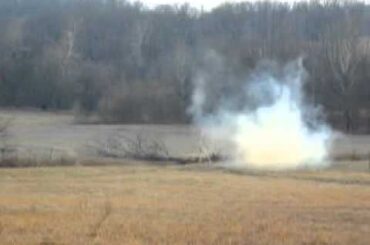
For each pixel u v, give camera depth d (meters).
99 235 22.83
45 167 57.28
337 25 130.38
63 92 132.62
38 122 111.44
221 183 45.06
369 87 108.81
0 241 21.56
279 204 32.47
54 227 24.23
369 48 118.31
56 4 176.00
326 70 112.50
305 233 23.73
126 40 151.25
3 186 42.59
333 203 33.03
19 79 134.75
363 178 48.75
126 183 44.84
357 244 22.00
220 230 24.08
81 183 44.72
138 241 21.83
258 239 22.53
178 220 26.56
